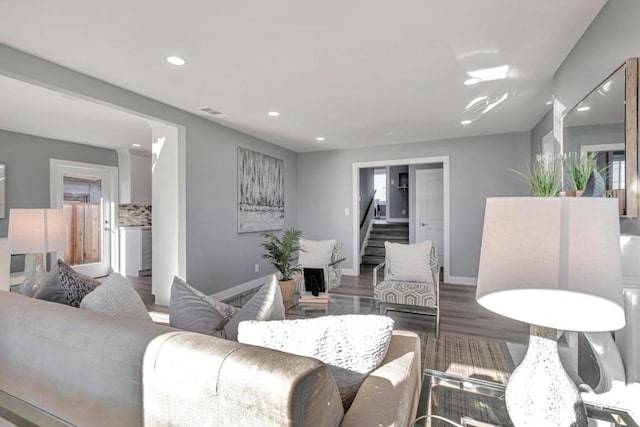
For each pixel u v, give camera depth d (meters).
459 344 2.79
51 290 1.54
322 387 0.71
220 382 0.74
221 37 2.14
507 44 2.25
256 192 5.00
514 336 2.97
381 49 2.31
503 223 0.89
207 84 2.90
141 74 2.69
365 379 1.00
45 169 4.95
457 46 2.28
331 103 3.43
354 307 2.94
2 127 4.35
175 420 0.82
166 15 1.89
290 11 1.87
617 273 0.78
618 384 1.38
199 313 1.34
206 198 4.02
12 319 1.18
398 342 1.30
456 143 5.08
